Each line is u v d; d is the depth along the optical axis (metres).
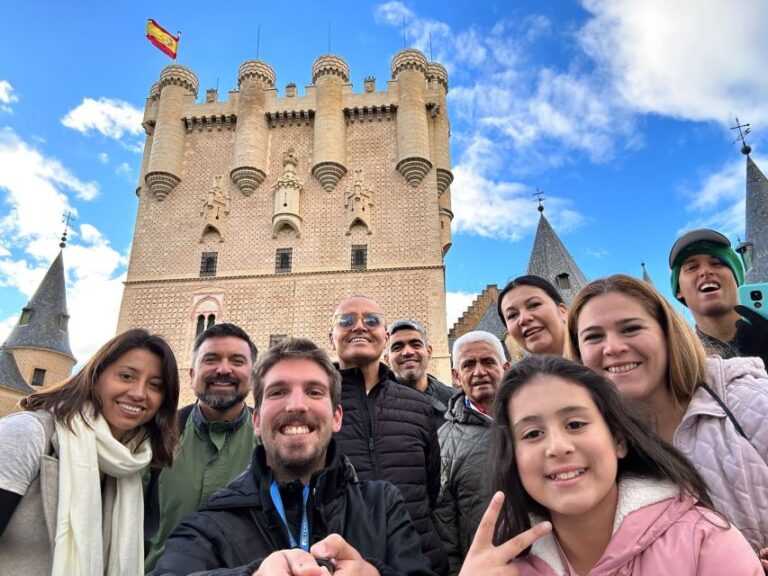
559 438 0.68
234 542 0.83
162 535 1.21
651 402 0.94
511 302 1.49
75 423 0.98
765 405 0.81
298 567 0.63
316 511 0.89
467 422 1.38
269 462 0.93
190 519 0.86
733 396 0.85
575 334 1.06
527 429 0.71
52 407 1.00
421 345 1.87
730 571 0.59
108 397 1.04
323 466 0.95
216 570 0.71
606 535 0.69
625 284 0.98
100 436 1.00
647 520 0.65
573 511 0.66
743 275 1.37
